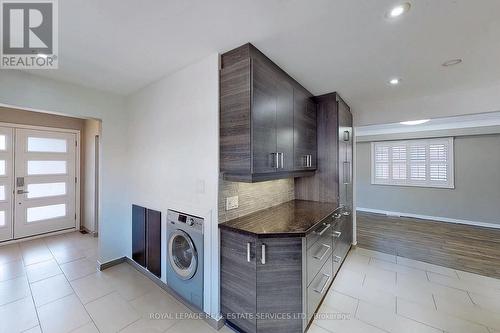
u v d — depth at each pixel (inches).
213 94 77.6
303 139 104.4
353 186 147.3
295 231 69.1
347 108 134.7
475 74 92.4
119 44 71.1
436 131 217.0
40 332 72.2
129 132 120.6
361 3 52.4
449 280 106.3
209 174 79.0
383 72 90.8
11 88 87.3
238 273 73.0
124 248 122.7
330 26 61.6
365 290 97.4
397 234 178.4
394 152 249.3
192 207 85.5
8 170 150.6
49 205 168.1
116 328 74.7
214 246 77.6
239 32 64.7
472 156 207.9
